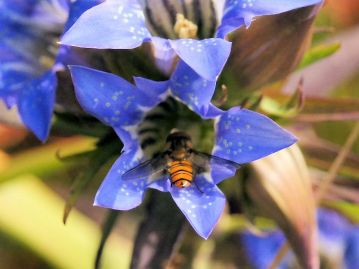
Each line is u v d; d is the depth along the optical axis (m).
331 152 0.16
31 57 0.14
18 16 0.14
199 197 0.12
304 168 0.14
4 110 0.15
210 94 0.12
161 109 0.13
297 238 0.14
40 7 0.14
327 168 0.16
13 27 0.14
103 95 0.12
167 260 0.15
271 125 0.12
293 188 0.14
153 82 0.12
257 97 0.14
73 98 0.13
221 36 0.12
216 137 0.12
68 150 0.18
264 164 0.14
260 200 0.14
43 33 0.14
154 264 0.15
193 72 0.12
